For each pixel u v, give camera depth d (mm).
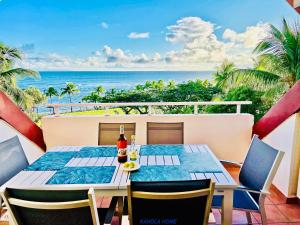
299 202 2434
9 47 7125
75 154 2145
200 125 3342
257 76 5883
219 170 1747
